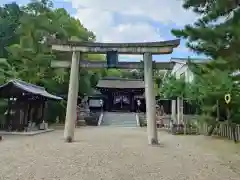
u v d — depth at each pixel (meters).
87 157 7.51
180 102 18.25
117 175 5.51
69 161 6.89
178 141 12.45
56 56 21.59
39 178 5.16
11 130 15.25
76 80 11.68
